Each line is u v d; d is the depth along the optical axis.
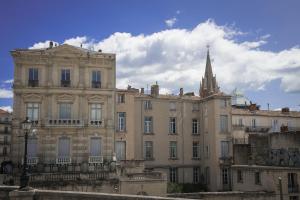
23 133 50.94
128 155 59.25
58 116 52.44
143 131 65.44
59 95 52.62
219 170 63.97
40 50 52.81
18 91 51.72
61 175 44.25
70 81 53.31
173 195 45.00
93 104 53.78
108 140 53.53
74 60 53.59
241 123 74.62
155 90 68.31
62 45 53.41
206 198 44.62
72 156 52.09
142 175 46.84
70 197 22.84
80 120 52.66
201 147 69.06
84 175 45.22
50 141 51.69
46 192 23.78
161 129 66.81
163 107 67.56
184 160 67.75
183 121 68.75
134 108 64.75
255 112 76.88
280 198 45.66
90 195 22.19
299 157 53.25
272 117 77.62
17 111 51.44
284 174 47.34
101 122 53.66
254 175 51.84
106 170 49.50
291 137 55.19
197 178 68.50
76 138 52.50
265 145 60.22
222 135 65.25
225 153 65.31
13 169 48.62
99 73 54.56
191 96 72.31
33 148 51.19
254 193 46.22
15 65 52.06
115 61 55.06
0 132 100.19
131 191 44.97
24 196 23.98
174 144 67.56
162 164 65.94
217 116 65.38
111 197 21.47
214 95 65.88
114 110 54.59
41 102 52.22
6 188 26.06
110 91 54.38
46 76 52.75
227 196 45.19
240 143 66.81
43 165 49.34
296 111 82.69
